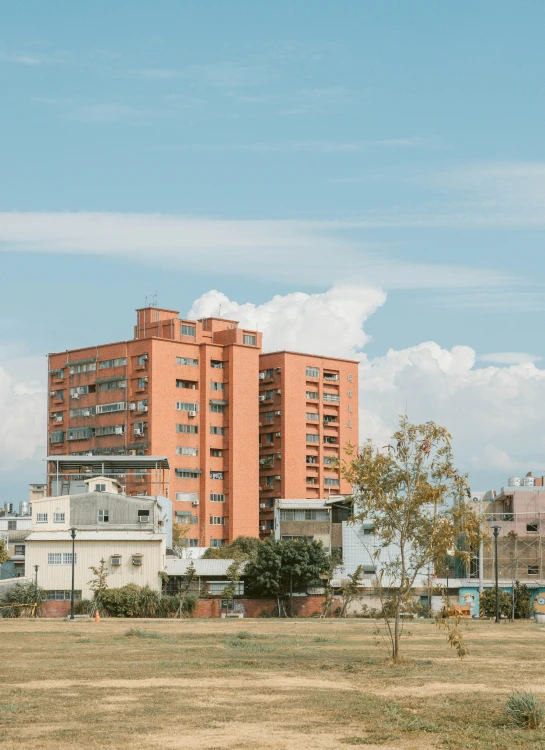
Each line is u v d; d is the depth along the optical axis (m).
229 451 179.50
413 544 39.62
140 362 175.88
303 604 99.75
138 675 33.59
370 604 98.88
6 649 45.50
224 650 44.84
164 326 182.38
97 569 96.69
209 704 26.41
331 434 194.88
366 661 39.53
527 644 52.06
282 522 114.06
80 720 23.44
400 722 23.44
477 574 111.31
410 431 39.53
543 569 113.31
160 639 52.47
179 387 177.75
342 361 198.50
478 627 71.31
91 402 182.00
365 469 39.53
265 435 189.88
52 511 104.38
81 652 43.66
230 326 193.00
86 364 183.88
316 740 21.08
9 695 28.06
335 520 114.25
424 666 37.66
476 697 28.50
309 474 189.75
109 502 105.06
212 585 100.50
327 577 101.06
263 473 189.00
